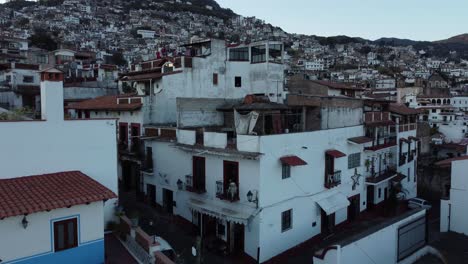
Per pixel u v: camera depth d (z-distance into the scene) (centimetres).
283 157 2261
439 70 17900
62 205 1356
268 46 3706
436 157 5503
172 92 3275
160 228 2589
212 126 3008
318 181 2608
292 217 2383
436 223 3016
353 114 3294
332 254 1534
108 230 1947
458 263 1744
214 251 2338
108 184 1848
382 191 3528
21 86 4319
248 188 2189
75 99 4247
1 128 1539
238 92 3791
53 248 1396
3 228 1291
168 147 2745
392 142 3538
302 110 3180
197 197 2520
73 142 1727
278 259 2283
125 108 3027
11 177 1568
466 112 8750
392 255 1783
